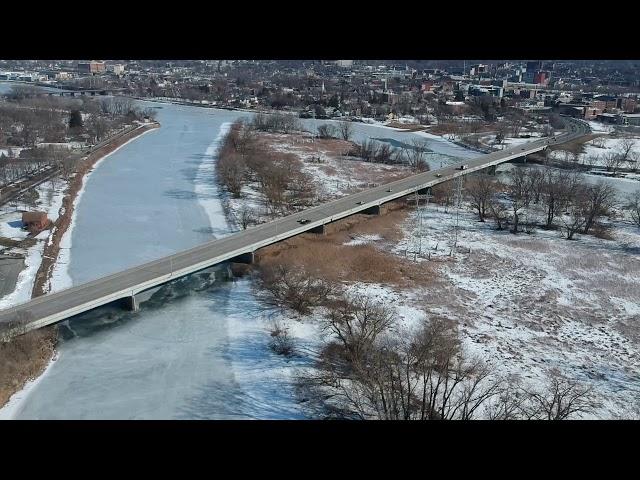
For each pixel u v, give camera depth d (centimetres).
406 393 6669
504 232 13000
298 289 9206
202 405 6825
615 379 7431
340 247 11550
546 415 6525
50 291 9369
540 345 8219
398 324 8575
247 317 8862
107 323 8588
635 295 9856
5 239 11312
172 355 7831
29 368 7238
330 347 7981
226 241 10619
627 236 12900
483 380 7181
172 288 9762
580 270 10888
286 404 6856
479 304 9431
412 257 11300
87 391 7019
